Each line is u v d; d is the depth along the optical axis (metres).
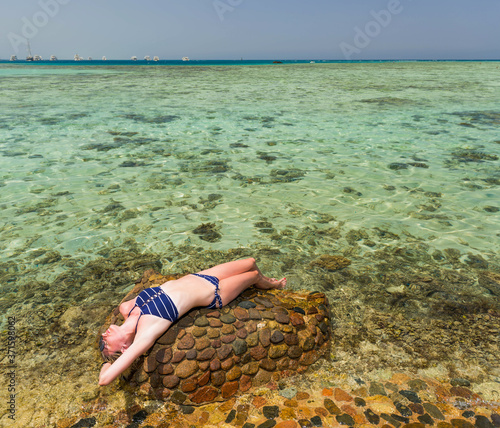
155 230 4.76
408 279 3.73
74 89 20.20
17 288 3.59
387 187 6.18
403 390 2.39
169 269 3.93
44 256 4.15
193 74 34.66
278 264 4.01
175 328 2.54
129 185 6.29
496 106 13.99
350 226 4.86
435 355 2.72
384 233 4.67
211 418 2.22
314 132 10.11
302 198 5.77
